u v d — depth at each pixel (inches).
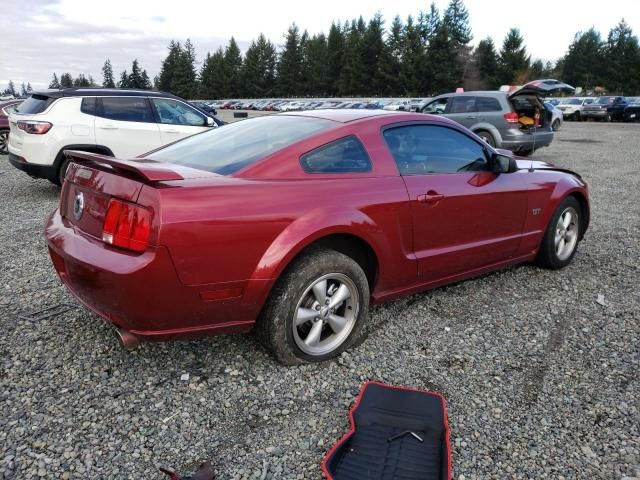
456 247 142.8
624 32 3348.9
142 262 92.3
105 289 96.0
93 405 100.0
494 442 93.1
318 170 116.5
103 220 99.7
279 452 89.4
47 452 87.2
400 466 84.4
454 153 145.6
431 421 95.6
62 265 115.4
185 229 93.7
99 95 302.2
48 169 289.4
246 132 134.1
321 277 112.0
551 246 177.5
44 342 123.0
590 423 99.1
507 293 162.9
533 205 165.3
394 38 3174.2
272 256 103.1
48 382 106.8
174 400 102.7
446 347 127.3
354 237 118.6
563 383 112.6
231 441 91.9
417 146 137.5
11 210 265.1
